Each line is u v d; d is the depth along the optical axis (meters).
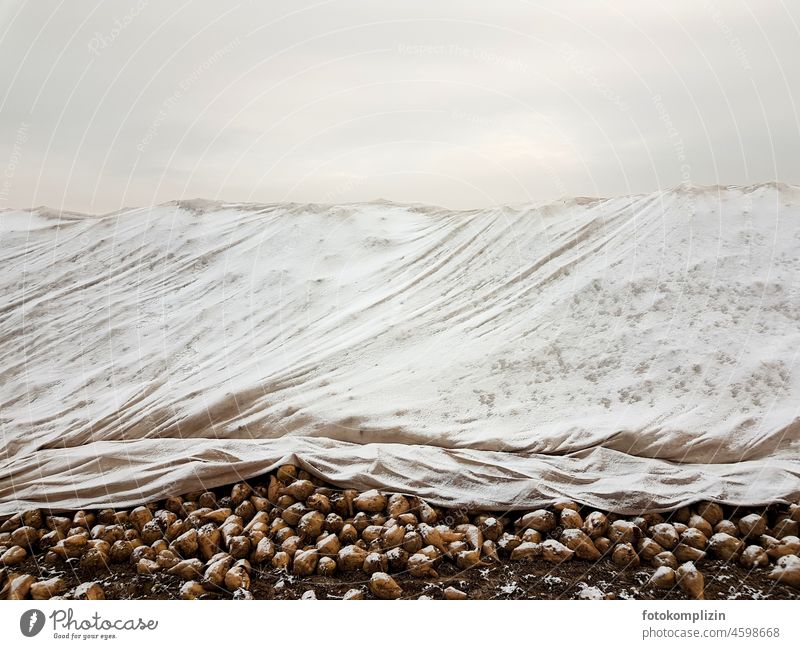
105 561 4.70
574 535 4.62
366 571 4.48
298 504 5.07
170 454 5.79
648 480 5.09
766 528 4.64
